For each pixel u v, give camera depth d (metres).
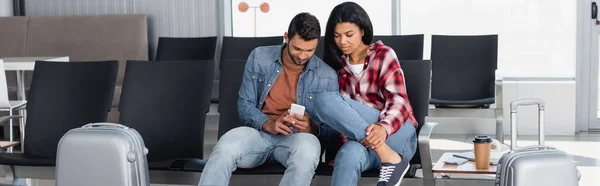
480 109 5.40
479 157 3.18
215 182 3.03
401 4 6.49
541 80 6.30
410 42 5.49
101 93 3.91
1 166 3.71
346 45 3.24
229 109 3.65
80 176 2.99
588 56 6.25
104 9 6.93
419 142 3.21
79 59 6.69
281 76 3.38
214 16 6.79
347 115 3.06
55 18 6.79
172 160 3.49
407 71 3.50
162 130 3.73
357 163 3.03
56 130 3.94
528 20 6.27
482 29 6.36
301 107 3.18
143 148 3.07
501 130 5.35
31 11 7.01
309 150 3.07
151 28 6.89
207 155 5.60
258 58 3.40
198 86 3.72
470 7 6.36
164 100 3.76
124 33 6.66
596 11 6.19
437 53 5.79
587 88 6.29
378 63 3.29
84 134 2.99
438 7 6.41
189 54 6.36
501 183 2.78
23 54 6.75
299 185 3.01
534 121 6.20
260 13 6.79
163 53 6.43
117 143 2.95
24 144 3.97
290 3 6.73
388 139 3.15
